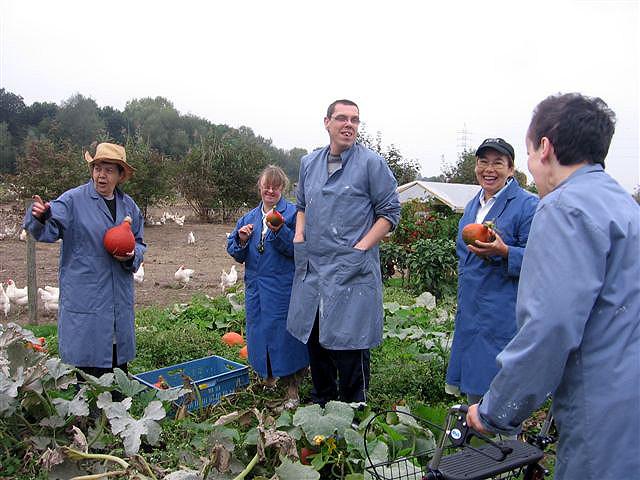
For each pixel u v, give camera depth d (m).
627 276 1.97
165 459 3.61
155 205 26.41
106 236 4.33
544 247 2.00
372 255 4.32
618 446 1.94
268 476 3.42
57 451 3.29
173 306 8.80
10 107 69.69
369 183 4.27
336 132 4.25
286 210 5.04
